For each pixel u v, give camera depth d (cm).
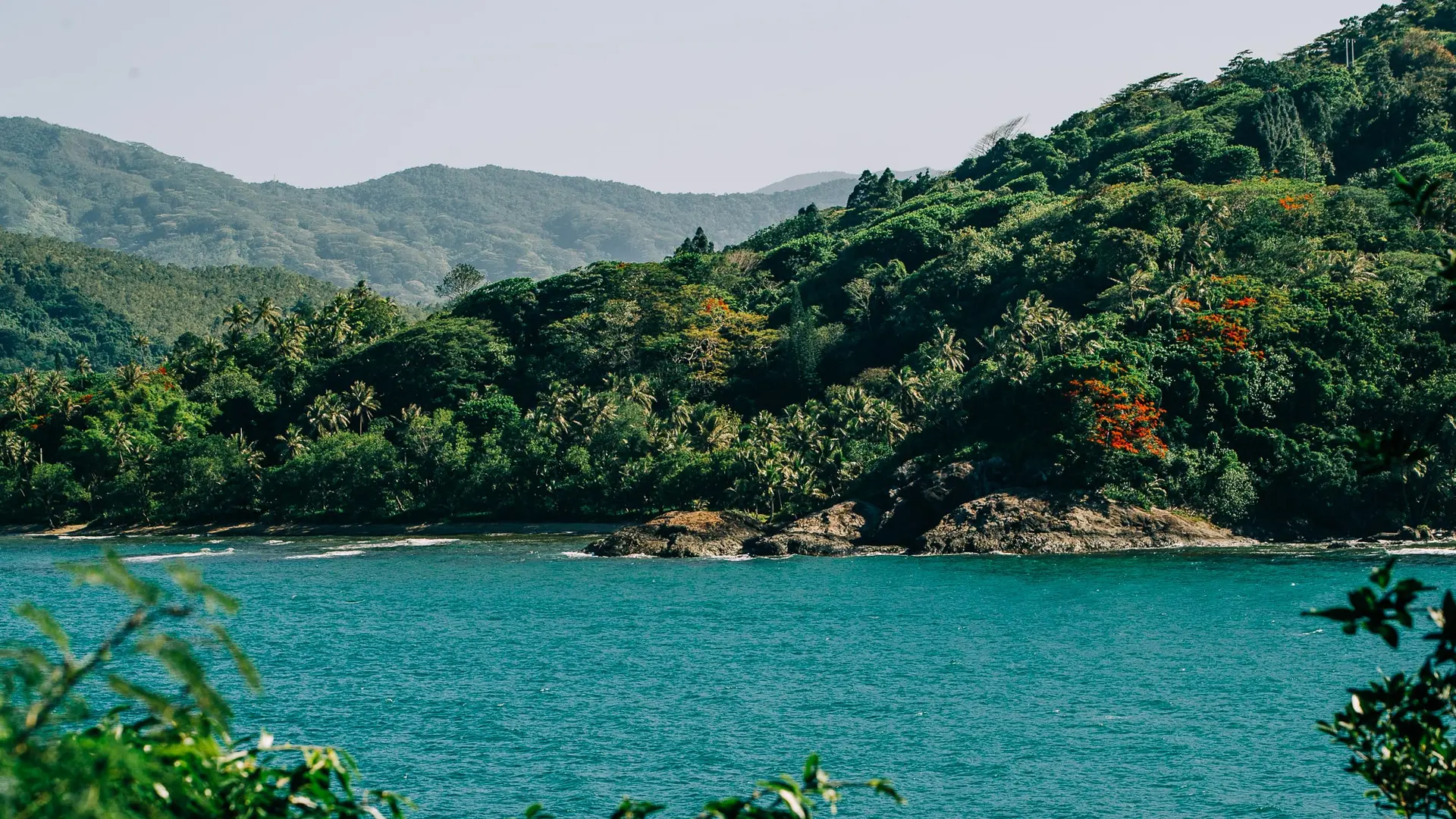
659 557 16312
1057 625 10100
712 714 7188
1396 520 15425
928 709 7194
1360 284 17962
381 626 10775
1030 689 7681
